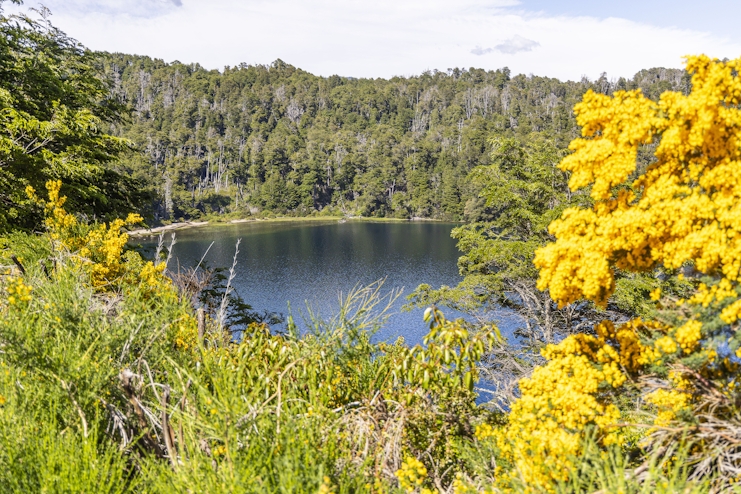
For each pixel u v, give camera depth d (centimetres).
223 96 19700
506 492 241
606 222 280
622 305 1274
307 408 300
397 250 6931
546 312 1484
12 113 1220
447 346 331
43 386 279
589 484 223
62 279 444
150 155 13700
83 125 1355
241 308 1034
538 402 277
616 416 266
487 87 19925
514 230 1734
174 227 10169
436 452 322
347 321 378
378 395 333
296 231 9669
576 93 16188
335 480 248
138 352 359
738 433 237
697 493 206
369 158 14588
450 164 13525
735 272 244
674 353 259
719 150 264
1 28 1447
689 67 269
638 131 268
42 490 220
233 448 244
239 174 14375
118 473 240
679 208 260
